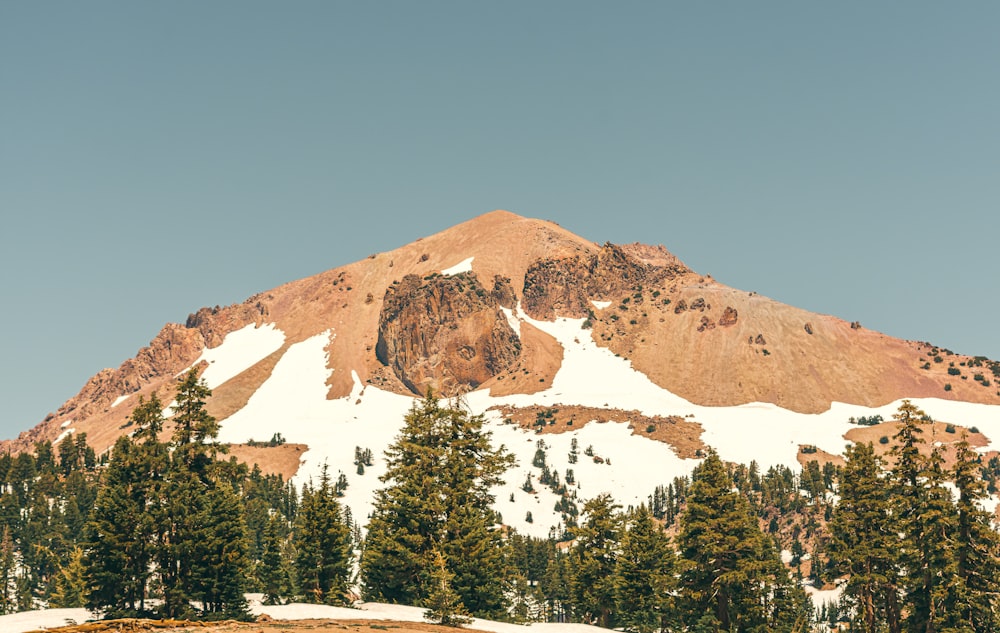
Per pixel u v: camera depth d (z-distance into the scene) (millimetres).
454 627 57500
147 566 65375
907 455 64812
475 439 84750
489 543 78812
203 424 70812
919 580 63312
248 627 48969
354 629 50625
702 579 71438
